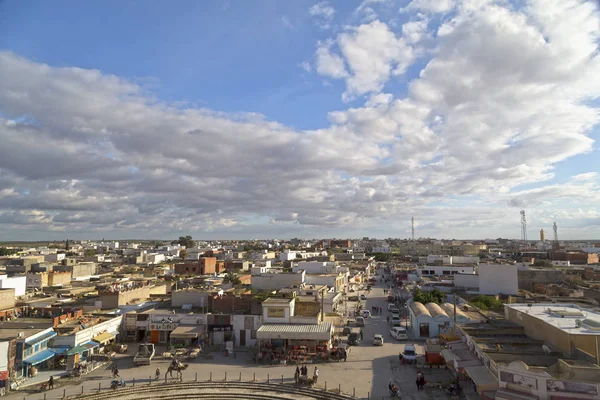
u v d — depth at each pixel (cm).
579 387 2823
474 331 4475
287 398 3934
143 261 19388
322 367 4772
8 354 4269
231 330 5809
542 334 4047
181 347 5588
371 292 11512
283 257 17362
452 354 4197
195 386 4238
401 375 4453
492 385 3272
